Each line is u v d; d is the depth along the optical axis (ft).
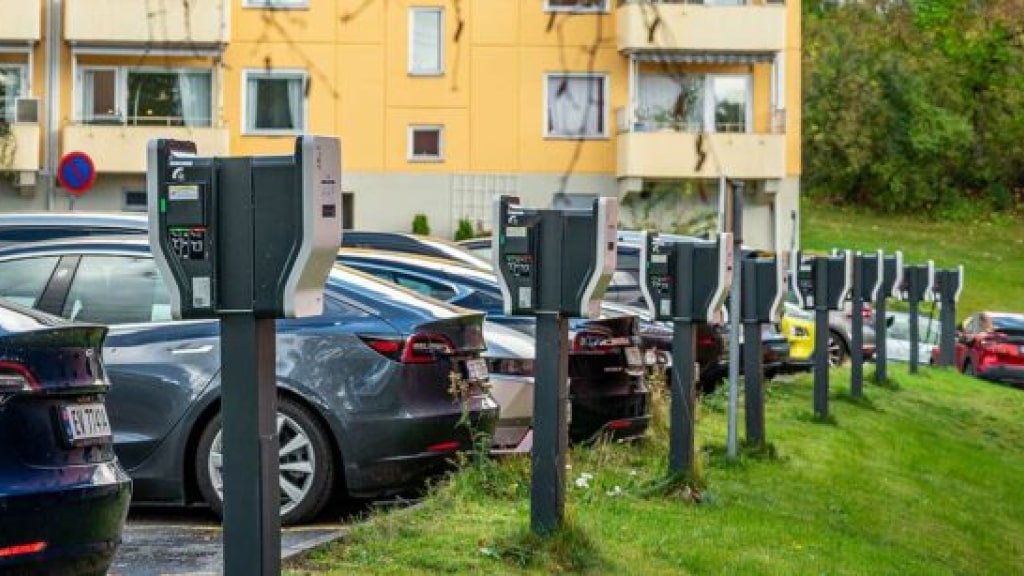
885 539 53.11
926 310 186.91
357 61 174.29
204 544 41.32
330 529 43.75
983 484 74.64
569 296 38.42
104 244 46.75
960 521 61.98
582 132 177.68
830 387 97.66
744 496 53.62
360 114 174.60
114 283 46.21
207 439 44.45
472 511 42.52
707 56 177.88
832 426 80.07
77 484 28.35
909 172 288.10
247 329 27.61
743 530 46.37
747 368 64.59
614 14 177.27
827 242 265.95
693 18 177.06
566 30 176.45
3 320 28.58
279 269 27.35
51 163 171.32
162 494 44.93
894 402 100.27
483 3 175.22
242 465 27.55
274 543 27.81
